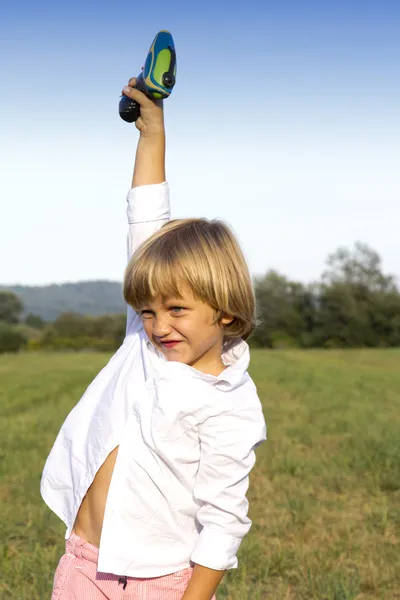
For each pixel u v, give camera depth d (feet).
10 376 72.18
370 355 127.34
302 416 38.32
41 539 15.61
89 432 5.97
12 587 12.80
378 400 48.08
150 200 7.27
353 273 200.44
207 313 5.72
